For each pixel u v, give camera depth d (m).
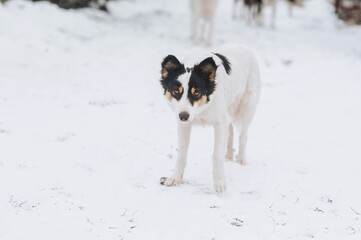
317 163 6.71
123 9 21.16
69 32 14.83
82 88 10.51
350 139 7.85
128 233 4.40
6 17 13.57
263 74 13.05
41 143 6.86
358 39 19.11
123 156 6.68
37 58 12.11
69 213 4.70
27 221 4.43
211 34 15.94
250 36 18.44
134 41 15.59
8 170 5.66
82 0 18.08
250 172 6.33
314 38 19.11
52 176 5.65
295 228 4.65
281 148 7.42
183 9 23.78
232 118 6.55
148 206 5.03
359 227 4.68
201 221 4.71
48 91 9.94
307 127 8.59
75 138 7.26
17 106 8.64
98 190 5.40
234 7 22.64
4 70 10.81
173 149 7.16
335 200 5.39
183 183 5.82
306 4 28.38
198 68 5.06
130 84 11.21
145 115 9.00
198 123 5.66
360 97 10.79
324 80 12.46
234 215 4.91
